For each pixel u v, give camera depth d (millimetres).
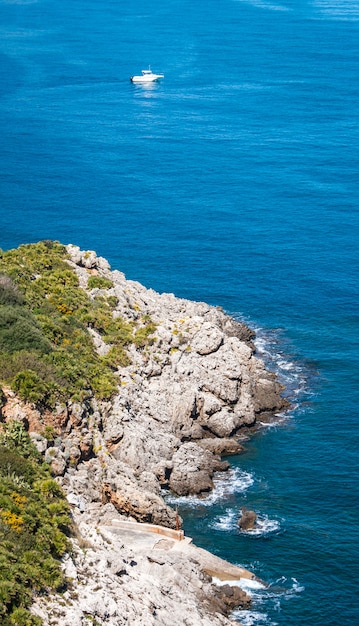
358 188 160625
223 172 170000
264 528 72938
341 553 70000
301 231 139000
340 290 117438
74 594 52625
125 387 82438
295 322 108750
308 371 97500
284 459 82625
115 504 72812
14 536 54125
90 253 101750
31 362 75500
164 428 82938
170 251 130750
